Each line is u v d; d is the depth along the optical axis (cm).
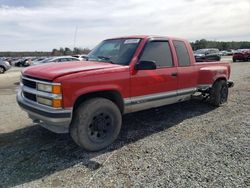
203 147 430
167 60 536
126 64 461
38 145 446
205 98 713
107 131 435
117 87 437
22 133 505
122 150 424
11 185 322
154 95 503
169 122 574
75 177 340
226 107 702
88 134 410
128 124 561
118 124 448
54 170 359
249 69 1841
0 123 570
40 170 359
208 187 310
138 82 469
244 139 463
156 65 503
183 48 582
